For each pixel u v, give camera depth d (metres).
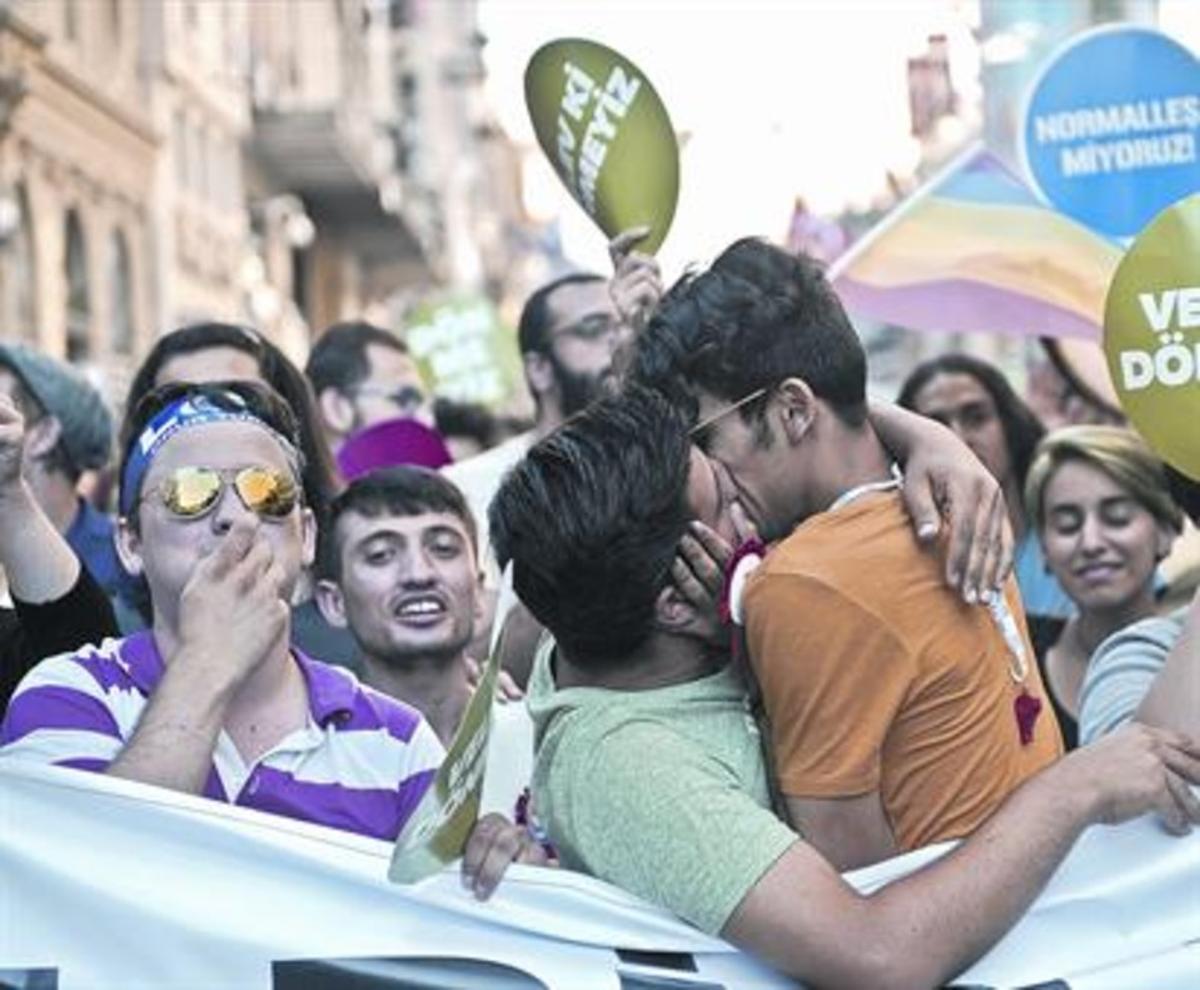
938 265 5.60
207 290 31.42
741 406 2.78
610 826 2.60
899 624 2.62
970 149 5.71
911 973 2.49
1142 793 2.63
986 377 5.85
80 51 25.30
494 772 3.53
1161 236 2.91
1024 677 2.80
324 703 3.01
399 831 2.96
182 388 3.08
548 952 2.63
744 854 2.52
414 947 2.64
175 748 2.74
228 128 32.62
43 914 2.64
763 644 2.62
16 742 2.91
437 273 53.25
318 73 40.25
